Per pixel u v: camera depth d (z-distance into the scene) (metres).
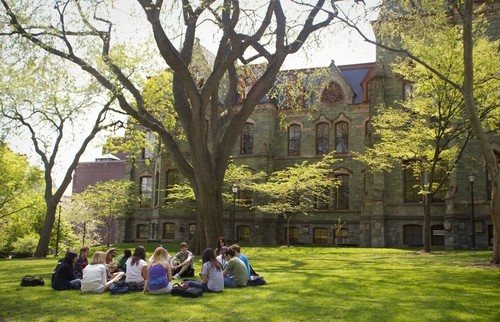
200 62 30.95
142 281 11.89
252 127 45.91
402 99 37.03
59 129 31.14
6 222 42.91
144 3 19.00
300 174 38.00
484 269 16.83
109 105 31.00
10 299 10.93
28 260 25.52
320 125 45.09
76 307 9.80
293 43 20.95
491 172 17.20
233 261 12.70
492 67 22.97
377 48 38.06
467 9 16.77
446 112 26.91
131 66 30.30
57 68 26.20
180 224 44.66
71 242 52.03
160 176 45.75
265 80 21.17
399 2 20.55
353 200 42.84
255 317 8.70
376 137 36.78
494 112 24.42
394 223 36.69
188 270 14.72
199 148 20.59
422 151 27.91
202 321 8.41
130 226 48.97
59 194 30.83
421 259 22.12
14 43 22.73
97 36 24.77
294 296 11.07
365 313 9.11
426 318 8.70
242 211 44.88
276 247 36.09
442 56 23.53
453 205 33.69
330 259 22.75
